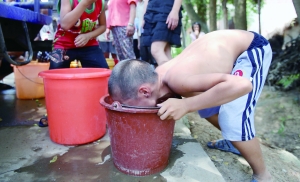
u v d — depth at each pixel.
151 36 2.45
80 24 2.04
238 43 1.38
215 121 1.56
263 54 1.36
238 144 1.35
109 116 1.29
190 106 1.14
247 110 1.30
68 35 2.11
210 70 1.22
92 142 1.78
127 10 3.21
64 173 1.39
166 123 1.27
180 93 1.27
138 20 4.41
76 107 1.66
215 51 1.28
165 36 2.33
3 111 2.55
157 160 1.34
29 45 2.15
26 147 1.70
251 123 1.33
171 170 1.40
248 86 1.07
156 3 2.38
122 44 3.25
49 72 1.82
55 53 2.12
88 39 2.12
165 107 1.13
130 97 1.23
